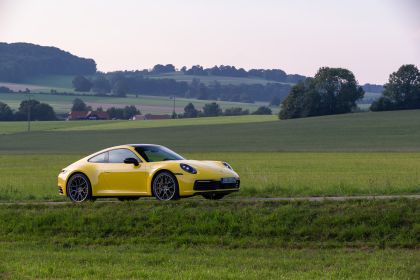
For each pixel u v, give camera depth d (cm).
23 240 1630
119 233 1608
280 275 1148
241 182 2886
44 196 2331
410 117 12012
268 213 1598
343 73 14962
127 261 1311
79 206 1772
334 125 11331
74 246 1548
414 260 1265
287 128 11262
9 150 8806
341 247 1444
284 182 2919
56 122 15612
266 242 1480
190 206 1675
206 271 1183
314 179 3344
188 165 1841
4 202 2170
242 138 9938
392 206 1562
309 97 14850
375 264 1222
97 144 9588
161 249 1457
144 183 1875
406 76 14800
